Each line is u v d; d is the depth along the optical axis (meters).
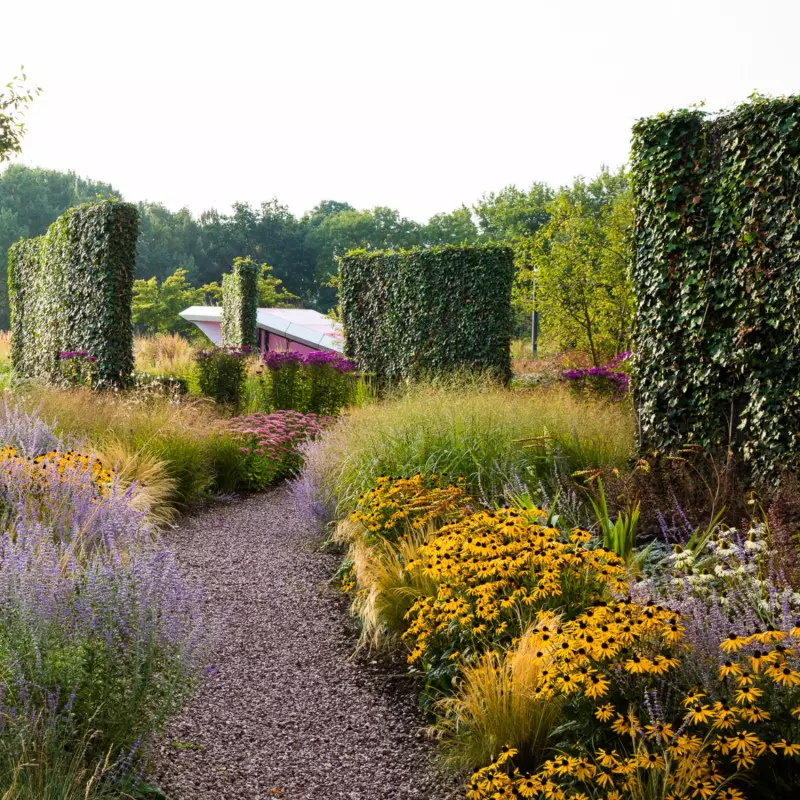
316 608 4.79
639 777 2.39
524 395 7.91
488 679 3.11
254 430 8.42
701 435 5.90
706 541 4.28
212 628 3.26
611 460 6.08
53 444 6.74
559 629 3.18
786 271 5.27
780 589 3.24
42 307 13.22
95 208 11.28
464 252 12.62
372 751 3.20
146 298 37.75
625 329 15.28
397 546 5.04
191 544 6.04
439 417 6.53
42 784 2.33
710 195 5.79
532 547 3.58
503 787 2.41
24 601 2.72
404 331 13.57
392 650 4.15
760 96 5.43
